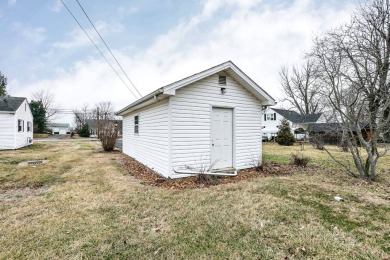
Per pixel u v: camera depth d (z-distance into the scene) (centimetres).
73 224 336
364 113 676
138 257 254
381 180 625
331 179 630
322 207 406
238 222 343
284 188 529
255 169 760
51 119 5100
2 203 432
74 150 1479
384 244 280
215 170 698
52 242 285
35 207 407
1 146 1477
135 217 363
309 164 904
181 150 631
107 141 1429
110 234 305
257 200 443
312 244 279
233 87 745
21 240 290
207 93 682
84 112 5678
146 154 847
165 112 650
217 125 715
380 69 646
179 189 526
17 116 1565
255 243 282
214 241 288
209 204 421
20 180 618
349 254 258
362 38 821
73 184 574
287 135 2097
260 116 834
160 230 318
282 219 354
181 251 265
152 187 545
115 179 632
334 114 727
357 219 355
